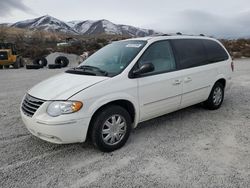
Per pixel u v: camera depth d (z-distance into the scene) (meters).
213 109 6.20
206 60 5.75
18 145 4.34
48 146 4.30
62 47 34.75
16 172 3.50
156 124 5.27
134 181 3.25
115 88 4.01
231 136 4.61
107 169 3.55
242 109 6.31
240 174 3.35
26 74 15.10
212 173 3.38
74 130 3.67
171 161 3.72
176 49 5.13
